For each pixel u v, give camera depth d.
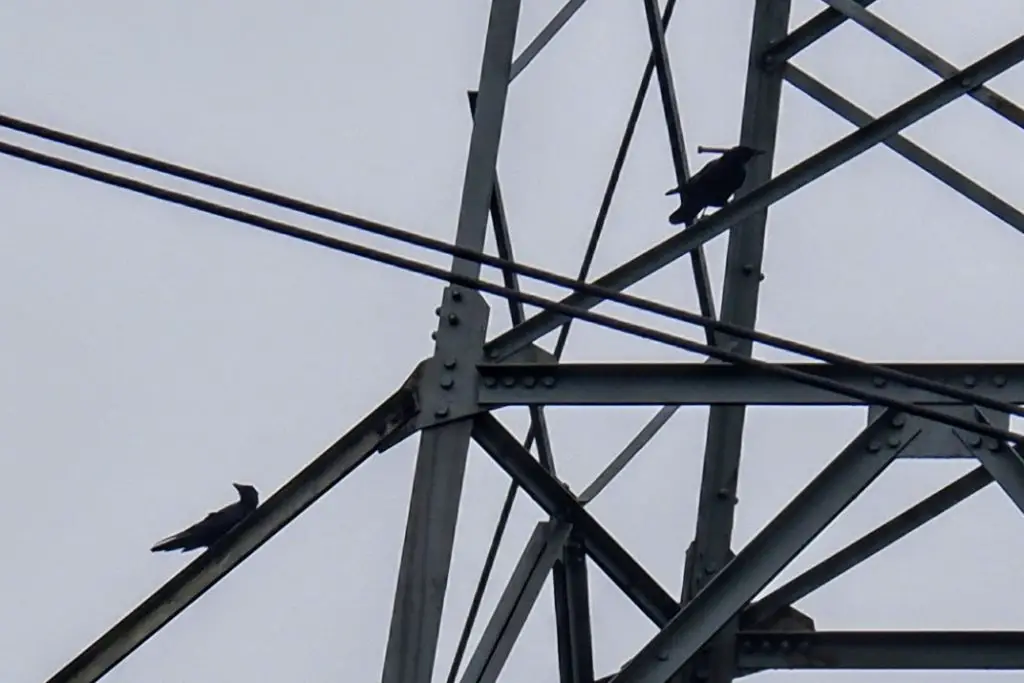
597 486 20.31
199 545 19.42
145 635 15.27
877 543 19.30
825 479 16.34
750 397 16.00
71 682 15.16
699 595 16.11
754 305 20.92
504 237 19.22
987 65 17.66
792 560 16.14
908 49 19.70
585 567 18.62
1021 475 16.22
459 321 16.20
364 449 15.75
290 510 15.56
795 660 18.88
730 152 19.86
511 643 17.86
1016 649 18.12
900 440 16.36
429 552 15.42
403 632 15.14
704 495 20.36
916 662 18.45
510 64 17.06
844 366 16.06
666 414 21.00
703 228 17.02
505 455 16.89
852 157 17.41
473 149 16.77
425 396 15.95
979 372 16.45
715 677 18.95
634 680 15.93
